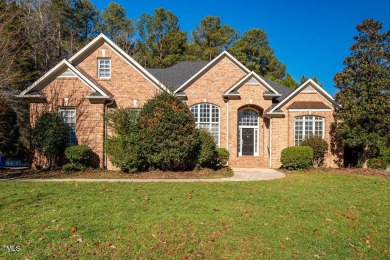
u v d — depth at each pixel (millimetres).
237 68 21625
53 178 14688
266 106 21250
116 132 16594
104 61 19766
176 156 15961
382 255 6008
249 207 8922
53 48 33781
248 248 6055
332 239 6688
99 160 18359
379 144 17969
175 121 16172
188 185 12461
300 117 20344
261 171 18219
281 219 7879
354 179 14867
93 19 46031
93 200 9391
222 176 15602
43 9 32094
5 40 19641
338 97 18984
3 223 7062
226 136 21266
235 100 21156
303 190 11750
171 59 45094
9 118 21438
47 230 6660
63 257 5445
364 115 17547
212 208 8656
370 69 17766
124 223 7184
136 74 19609
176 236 6480
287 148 18891
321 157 19781
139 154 16094
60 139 17219
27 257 5426
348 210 8961
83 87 18516
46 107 18375
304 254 5879
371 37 18344
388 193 11500
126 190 11156
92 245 5957
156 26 49125
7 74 19406
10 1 22406
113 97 19328
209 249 5949
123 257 5512
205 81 21391
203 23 51000
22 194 10164
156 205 8867
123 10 48594
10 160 22422
